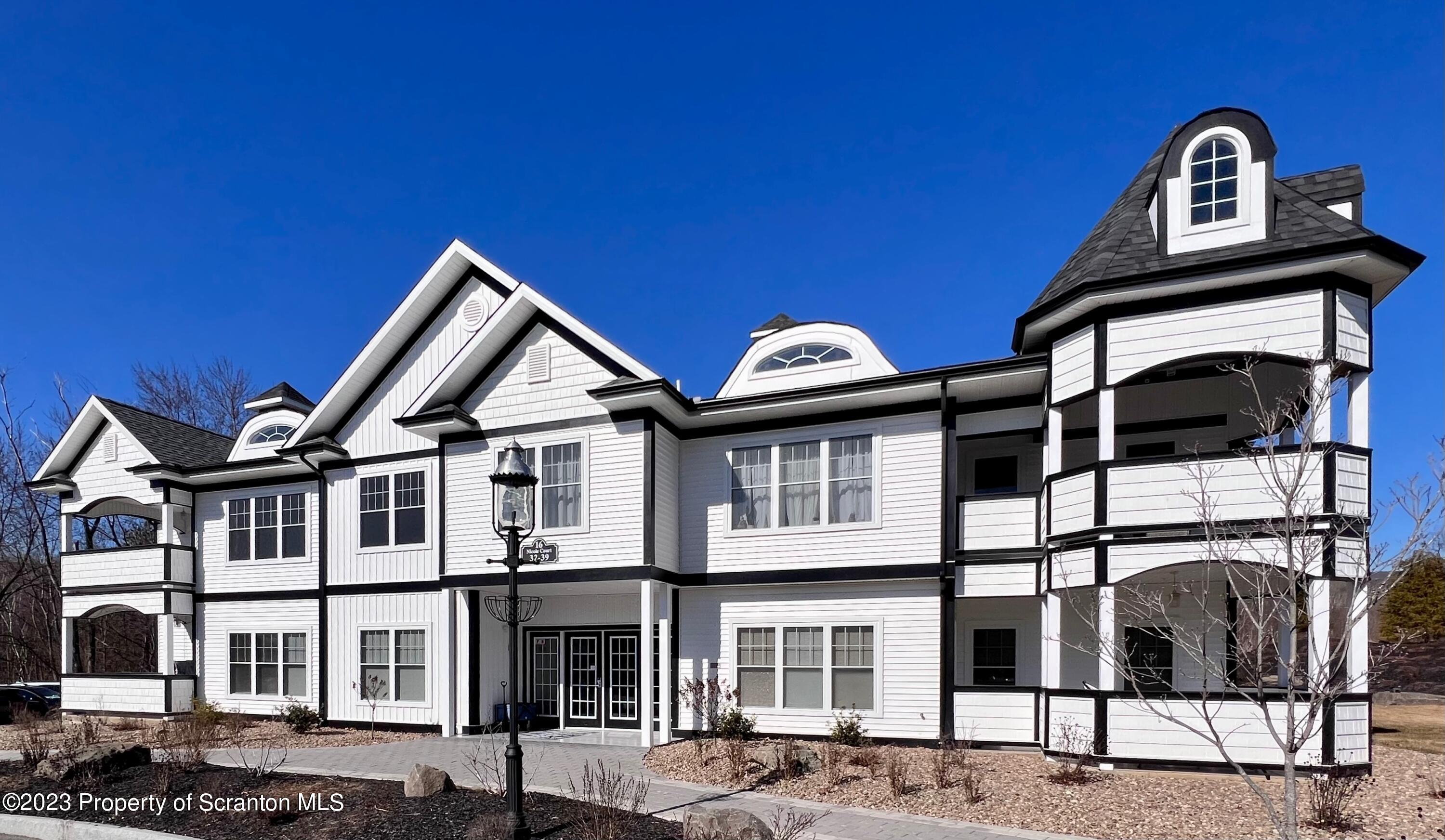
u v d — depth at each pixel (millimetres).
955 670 14430
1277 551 10172
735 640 15344
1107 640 10977
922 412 14555
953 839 8445
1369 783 10297
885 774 11188
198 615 20328
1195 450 11562
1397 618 26766
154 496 20844
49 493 22391
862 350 15258
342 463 18672
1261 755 10766
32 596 35125
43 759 12250
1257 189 11531
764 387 15867
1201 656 8508
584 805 9414
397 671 17469
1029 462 15547
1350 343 11086
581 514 15125
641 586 14969
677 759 12672
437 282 17797
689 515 15875
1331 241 10805
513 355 16172
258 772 11539
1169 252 11891
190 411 41125
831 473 15047
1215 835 8531
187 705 19797
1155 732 11234
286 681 18906
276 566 19422
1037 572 13453
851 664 14609
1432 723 18531
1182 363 11742
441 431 16500
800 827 8406
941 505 14141
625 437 14984
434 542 17328
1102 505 11812
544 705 17578
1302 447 7676
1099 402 12109
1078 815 9250
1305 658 12406
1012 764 11969
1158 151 14023
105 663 33656
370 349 17984
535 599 12664
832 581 14648
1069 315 12555
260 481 19969
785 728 14758
